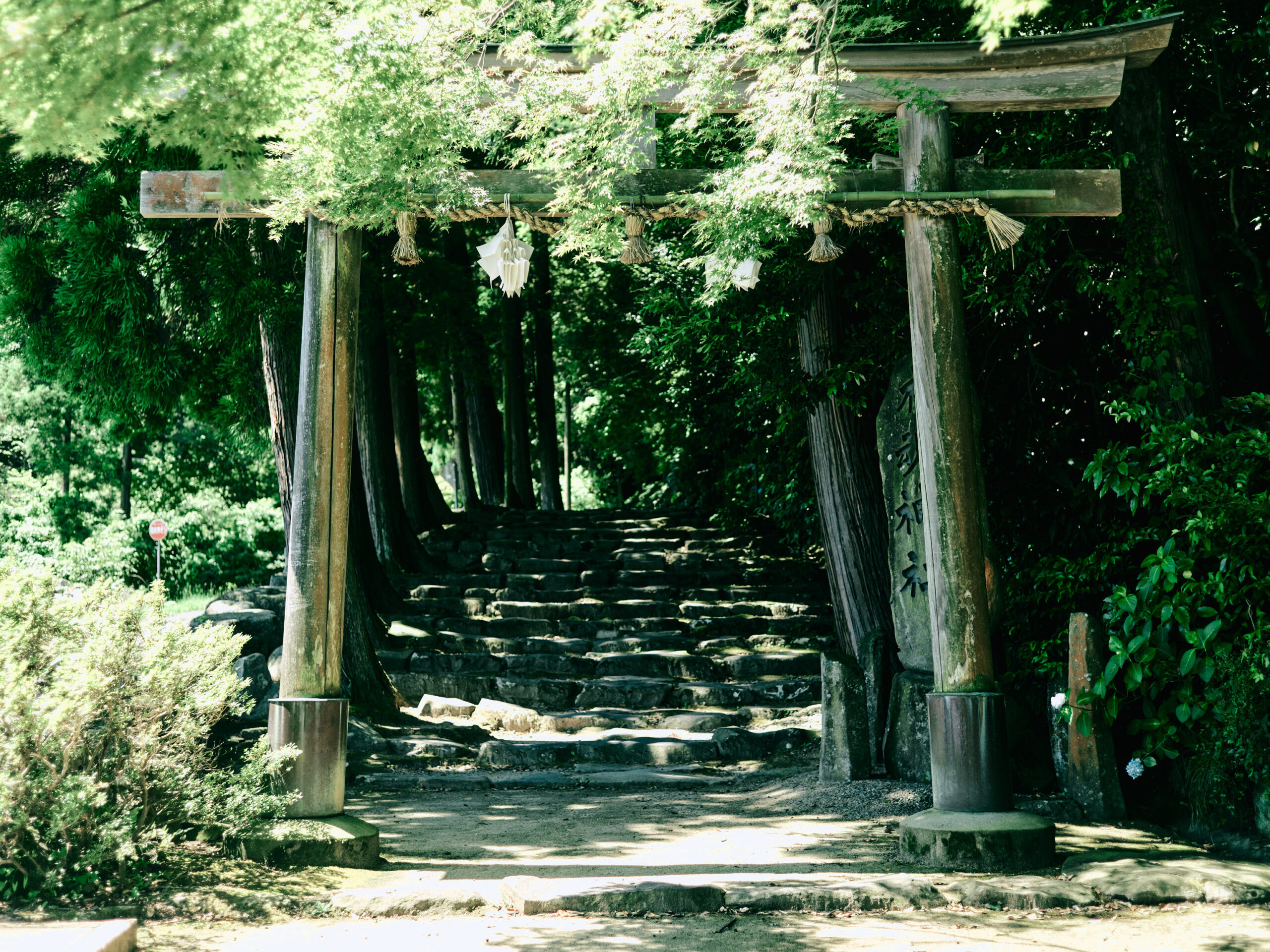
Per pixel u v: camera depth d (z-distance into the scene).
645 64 5.35
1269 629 5.68
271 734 5.26
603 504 35.69
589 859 5.48
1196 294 6.94
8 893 4.09
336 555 5.47
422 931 4.06
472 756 9.33
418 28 5.13
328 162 5.02
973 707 5.46
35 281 9.88
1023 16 7.23
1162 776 6.70
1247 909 4.44
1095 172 5.94
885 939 3.96
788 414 9.66
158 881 4.48
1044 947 3.87
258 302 9.69
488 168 6.77
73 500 24.67
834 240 8.70
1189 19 6.93
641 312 14.45
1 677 4.23
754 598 14.64
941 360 5.76
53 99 3.52
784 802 7.25
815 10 5.38
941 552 5.67
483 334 18.03
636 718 10.50
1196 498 5.85
